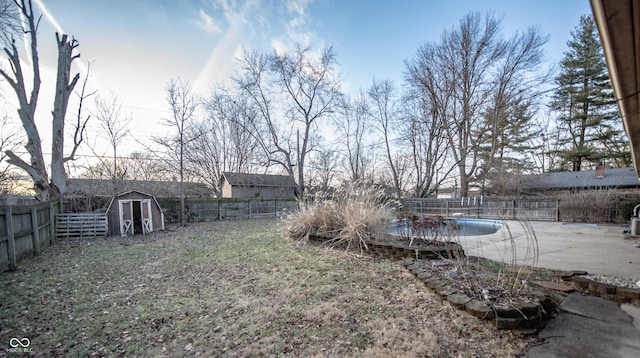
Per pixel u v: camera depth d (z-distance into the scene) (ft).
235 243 20.51
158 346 6.71
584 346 6.38
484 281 10.04
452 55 51.60
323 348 6.48
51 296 10.11
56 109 28.81
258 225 33.01
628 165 56.39
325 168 62.95
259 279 11.76
